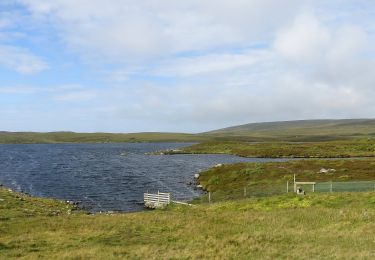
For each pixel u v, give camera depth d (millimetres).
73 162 146750
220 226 29531
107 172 108625
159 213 38719
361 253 19344
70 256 20906
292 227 28078
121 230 28938
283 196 42875
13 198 50812
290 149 167750
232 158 153375
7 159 163250
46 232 28688
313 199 39406
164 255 20812
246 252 21141
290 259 19328
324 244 22250
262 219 31438
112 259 20219
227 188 65938
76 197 67125
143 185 81125
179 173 103125
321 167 74938
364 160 82125
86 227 30484
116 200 63719
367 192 40656
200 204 49375
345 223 27781
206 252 21297
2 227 30953
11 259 20844
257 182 65188
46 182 87500
